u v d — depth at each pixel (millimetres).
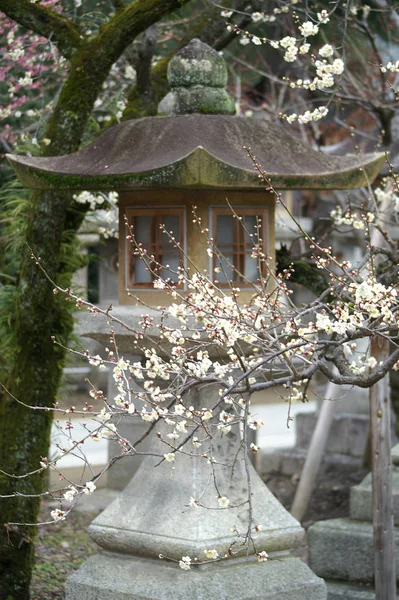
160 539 4922
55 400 6059
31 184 4945
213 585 4758
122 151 4922
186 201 4883
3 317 6312
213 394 5078
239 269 5000
